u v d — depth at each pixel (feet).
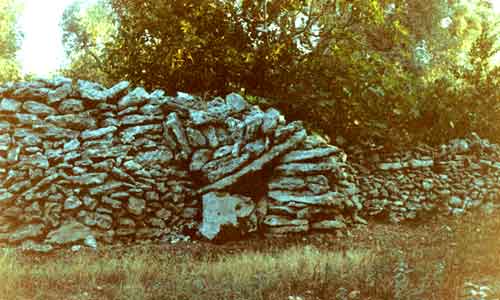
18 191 30.37
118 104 34.50
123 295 19.86
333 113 40.91
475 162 47.34
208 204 32.65
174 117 34.27
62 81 33.53
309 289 21.09
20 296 19.86
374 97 42.70
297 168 33.83
